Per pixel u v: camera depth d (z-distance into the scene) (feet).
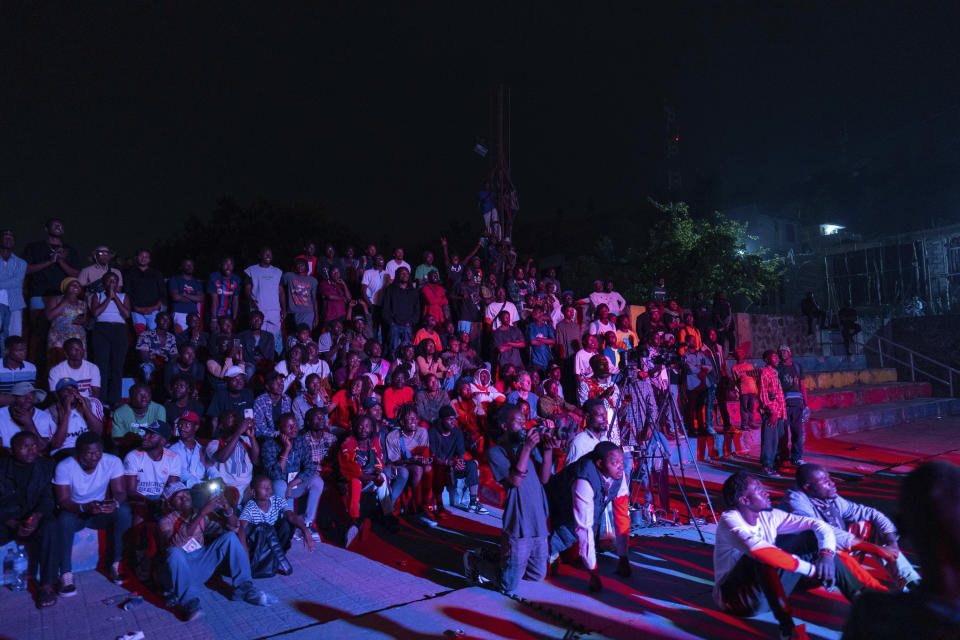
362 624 15.62
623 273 104.73
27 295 28.27
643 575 18.49
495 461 17.47
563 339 39.96
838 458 35.91
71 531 17.95
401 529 24.20
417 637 14.79
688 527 23.48
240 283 34.35
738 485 14.66
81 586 18.75
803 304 68.08
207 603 17.29
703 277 86.84
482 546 22.02
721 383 40.55
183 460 21.43
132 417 23.11
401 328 36.73
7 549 18.47
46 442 20.83
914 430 45.57
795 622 14.94
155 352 28.40
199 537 17.78
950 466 5.65
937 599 5.37
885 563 14.60
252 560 18.89
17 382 23.25
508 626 15.24
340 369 30.81
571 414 25.93
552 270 47.65
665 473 24.36
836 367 65.87
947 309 104.73
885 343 71.10
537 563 17.78
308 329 32.76
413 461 25.25
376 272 39.01
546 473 17.93
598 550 20.36
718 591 15.38
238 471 22.44
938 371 66.59
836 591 16.70
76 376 23.88
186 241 88.33
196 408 25.68
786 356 34.68
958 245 105.70
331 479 24.70
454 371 33.65
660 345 28.84
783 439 34.50
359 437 23.79
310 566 20.11
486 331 41.11
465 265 44.37
